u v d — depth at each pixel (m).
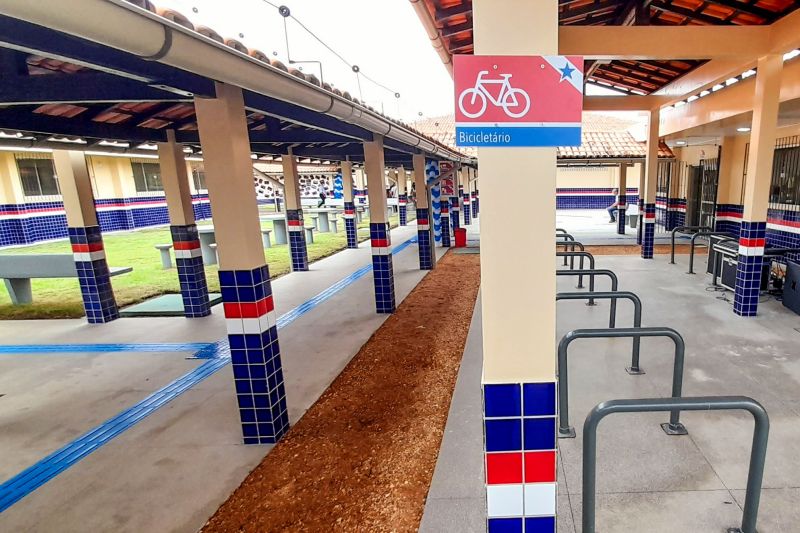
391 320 5.22
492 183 1.33
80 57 1.73
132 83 2.43
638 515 1.99
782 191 6.73
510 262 1.36
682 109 7.88
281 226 12.26
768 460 2.31
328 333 4.87
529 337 1.40
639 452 2.42
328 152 7.29
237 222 2.62
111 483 2.55
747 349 3.71
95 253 5.54
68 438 3.05
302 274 8.19
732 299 5.19
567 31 4.03
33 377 4.08
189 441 2.93
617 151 10.69
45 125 3.52
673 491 2.13
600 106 7.50
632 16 4.42
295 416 3.17
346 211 10.91
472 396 3.21
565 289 5.88
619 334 2.51
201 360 4.30
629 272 6.83
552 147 1.31
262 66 2.16
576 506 2.08
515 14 1.25
